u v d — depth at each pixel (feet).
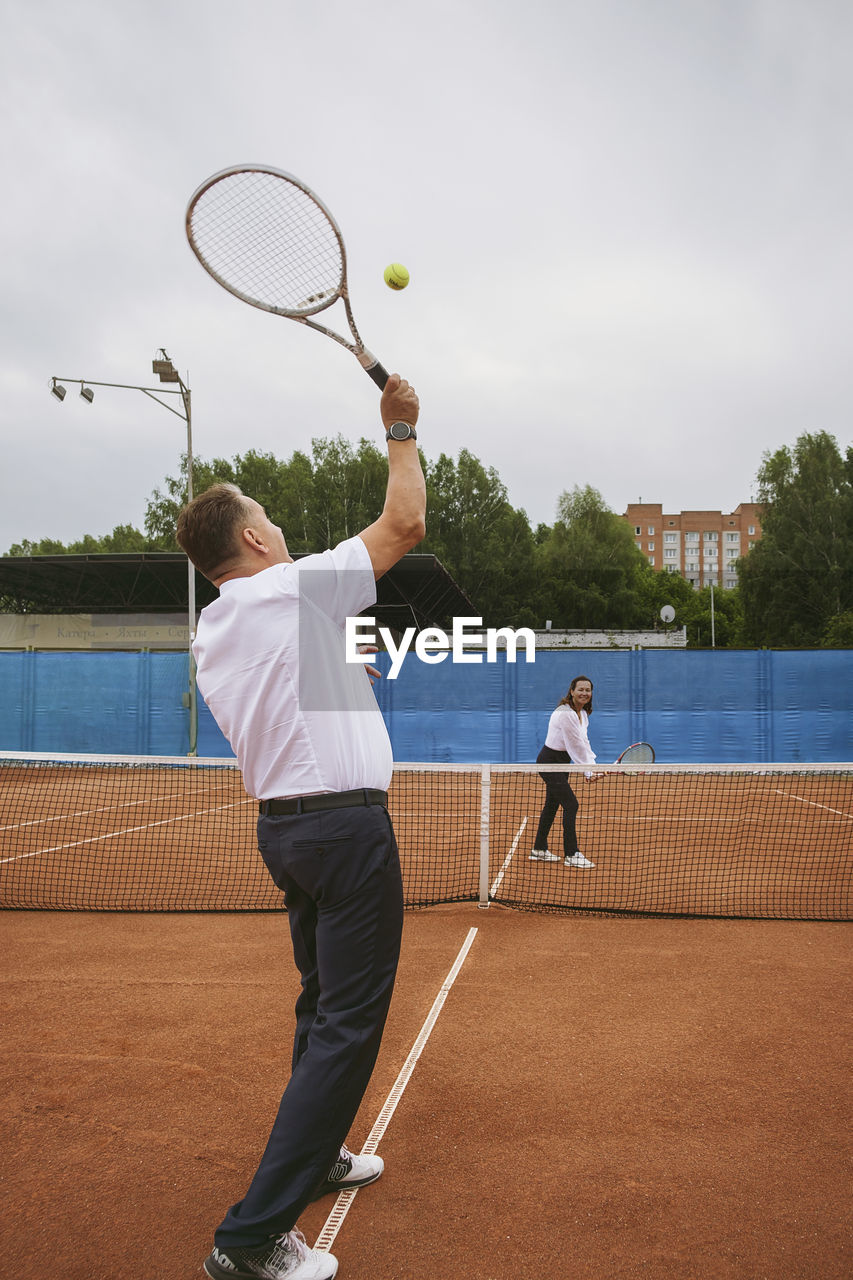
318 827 5.92
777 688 48.91
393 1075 9.64
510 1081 9.50
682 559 407.23
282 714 5.98
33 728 52.44
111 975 13.38
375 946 6.00
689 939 15.47
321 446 159.12
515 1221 6.91
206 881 20.89
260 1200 5.66
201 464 166.40
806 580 136.56
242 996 12.37
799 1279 6.21
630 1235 6.72
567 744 22.89
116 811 33.99
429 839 27.71
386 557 6.37
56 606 102.89
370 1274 6.26
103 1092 9.23
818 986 12.78
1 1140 8.22
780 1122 8.57
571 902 18.57
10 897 19.17
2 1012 11.73
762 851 25.31
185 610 97.30
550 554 175.73
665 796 39.47
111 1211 7.06
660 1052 10.32
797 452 142.31
